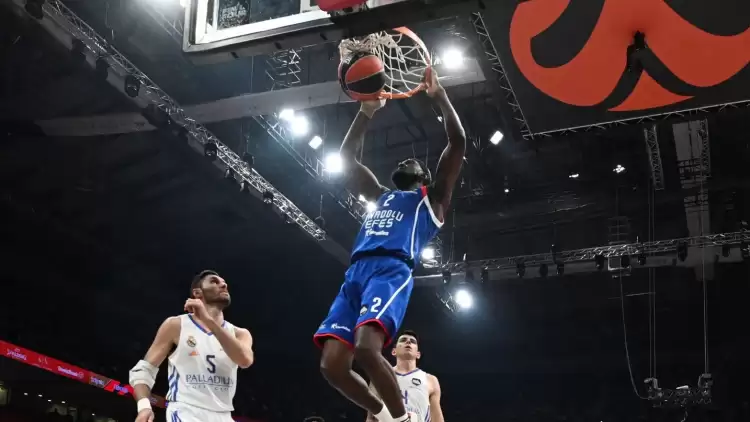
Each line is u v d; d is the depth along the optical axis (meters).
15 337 14.89
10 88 12.65
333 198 17.17
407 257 3.72
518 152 17.75
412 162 4.31
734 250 16.16
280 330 22.25
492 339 23.45
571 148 17.30
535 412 23.69
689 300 20.97
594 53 7.28
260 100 13.09
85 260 16.98
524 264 17.73
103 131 13.42
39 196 15.13
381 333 3.44
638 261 16.80
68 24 11.27
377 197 4.33
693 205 16.88
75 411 16.06
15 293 16.06
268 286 20.70
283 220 16.47
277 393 21.94
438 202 3.98
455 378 25.22
